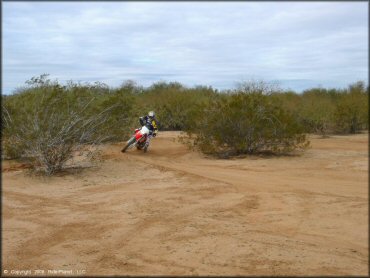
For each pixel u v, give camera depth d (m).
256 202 8.15
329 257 5.44
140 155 15.00
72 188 9.80
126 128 17.59
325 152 15.61
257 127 15.24
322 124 23.52
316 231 6.41
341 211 7.33
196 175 10.85
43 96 12.44
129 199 8.55
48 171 11.09
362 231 6.31
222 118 15.28
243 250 5.70
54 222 7.17
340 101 25.48
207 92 28.48
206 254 5.60
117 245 6.04
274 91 18.25
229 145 15.58
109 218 7.30
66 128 11.45
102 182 10.39
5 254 5.77
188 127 17.44
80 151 12.17
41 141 11.10
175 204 8.11
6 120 12.63
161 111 25.80
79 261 5.52
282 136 15.23
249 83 22.16
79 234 6.55
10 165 12.20
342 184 9.64
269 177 10.71
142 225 6.86
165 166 12.39
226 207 7.86
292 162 13.34
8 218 7.42
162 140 20.28
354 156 14.26
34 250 5.93
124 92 19.02
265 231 6.46
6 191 9.46
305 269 5.09
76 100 12.83
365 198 8.19
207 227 6.67
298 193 8.73
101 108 16.09
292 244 5.89
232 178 10.61
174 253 5.66
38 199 8.77
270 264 5.25
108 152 15.07
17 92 14.33
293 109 22.61
